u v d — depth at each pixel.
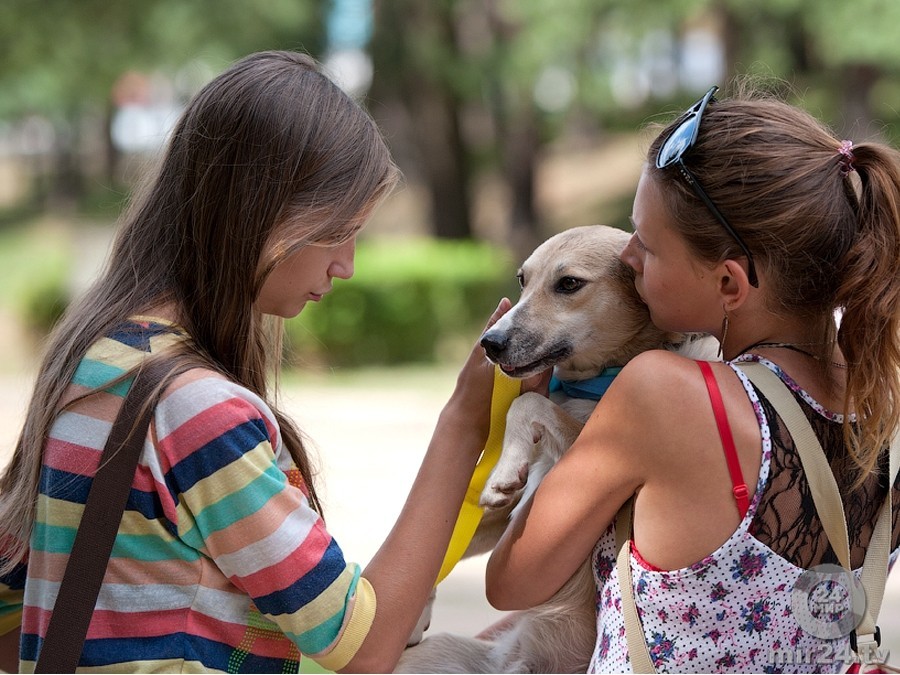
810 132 2.25
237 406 2.10
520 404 3.03
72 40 19.97
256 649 2.16
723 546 2.09
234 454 2.06
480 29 24.23
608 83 21.83
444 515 2.34
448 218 25.81
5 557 2.31
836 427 2.19
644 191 2.34
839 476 2.18
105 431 2.10
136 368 2.12
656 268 2.32
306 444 2.99
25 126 39.59
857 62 18.89
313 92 2.30
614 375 3.29
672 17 19.23
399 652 2.21
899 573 6.90
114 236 2.44
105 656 2.05
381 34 22.61
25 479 2.22
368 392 15.50
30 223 34.25
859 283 2.14
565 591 2.78
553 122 27.22
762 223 2.16
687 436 2.11
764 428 2.10
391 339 18.09
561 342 3.38
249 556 2.06
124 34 19.95
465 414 2.48
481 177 30.59
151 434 2.07
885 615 5.93
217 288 2.24
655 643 2.17
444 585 6.52
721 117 2.24
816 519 2.12
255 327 2.37
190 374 2.11
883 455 2.27
